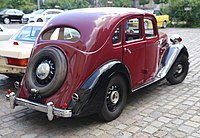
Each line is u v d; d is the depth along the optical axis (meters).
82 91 3.82
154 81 5.34
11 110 4.86
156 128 4.10
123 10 4.80
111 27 4.27
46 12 24.33
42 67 3.95
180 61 6.22
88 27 4.17
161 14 23.94
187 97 5.45
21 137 3.88
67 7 39.91
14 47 5.67
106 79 4.02
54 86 3.82
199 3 25.27
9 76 6.44
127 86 4.62
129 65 4.63
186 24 25.95
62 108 3.75
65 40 4.21
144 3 42.03
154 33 5.45
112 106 4.32
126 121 4.34
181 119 4.41
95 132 4.00
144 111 4.73
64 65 3.87
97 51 4.03
